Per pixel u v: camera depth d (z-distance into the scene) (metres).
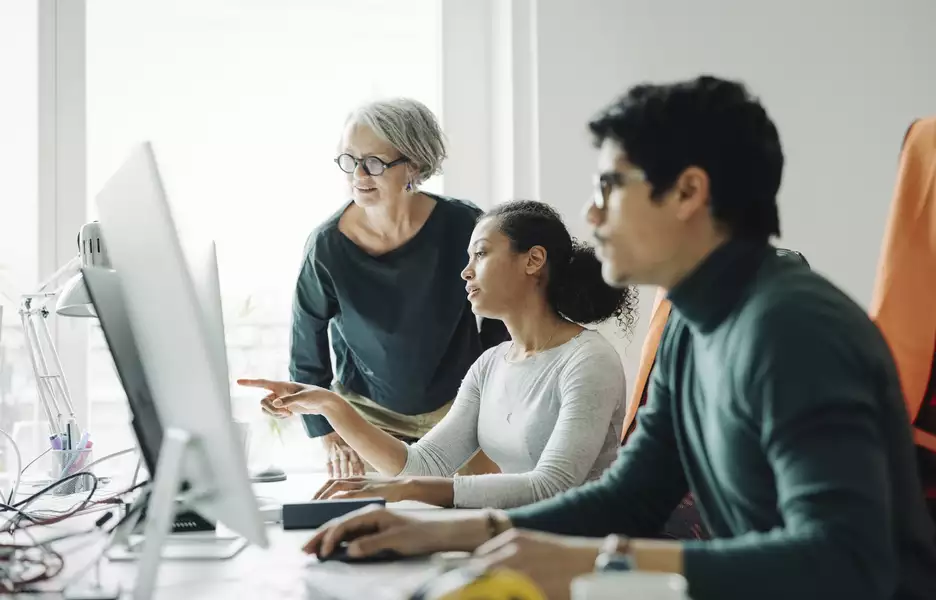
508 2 2.77
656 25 2.72
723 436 1.00
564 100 2.70
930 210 1.64
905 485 0.94
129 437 2.81
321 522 1.37
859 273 2.78
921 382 1.61
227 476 0.94
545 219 1.85
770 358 0.91
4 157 2.79
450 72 2.93
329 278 2.40
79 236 1.83
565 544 0.87
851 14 2.77
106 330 1.06
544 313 1.85
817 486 0.85
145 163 0.92
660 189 1.00
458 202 2.46
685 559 0.84
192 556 1.17
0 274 2.78
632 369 2.67
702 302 1.02
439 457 1.88
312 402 1.83
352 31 2.94
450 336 2.40
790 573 0.82
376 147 2.29
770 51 2.75
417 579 0.99
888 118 2.78
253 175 2.90
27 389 2.72
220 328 1.31
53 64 2.80
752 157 1.00
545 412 1.76
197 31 2.88
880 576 0.83
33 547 1.18
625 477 1.25
